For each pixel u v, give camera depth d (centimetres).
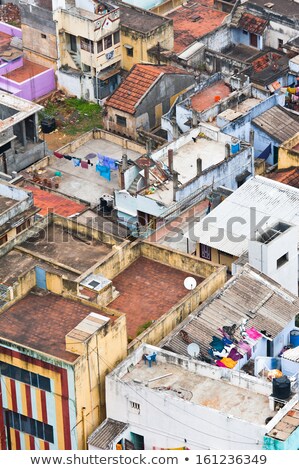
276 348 9212
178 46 13450
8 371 8738
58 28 13038
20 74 13262
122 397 8506
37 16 13100
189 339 8900
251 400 8388
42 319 8900
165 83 12444
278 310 9238
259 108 12038
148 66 12550
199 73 12888
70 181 11706
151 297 9356
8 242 9581
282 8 13650
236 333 8994
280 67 12825
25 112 11962
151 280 9494
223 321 9056
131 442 8581
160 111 12531
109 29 12988
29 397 8744
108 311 8894
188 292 9381
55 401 8638
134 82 12444
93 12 13050
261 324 9106
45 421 8769
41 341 8706
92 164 11856
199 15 14000
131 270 9588
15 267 9388
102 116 12800
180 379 8575
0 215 10231
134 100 12306
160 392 8344
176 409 8306
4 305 8975
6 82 13125
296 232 9788
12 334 8775
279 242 9619
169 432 8419
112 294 9319
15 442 8975
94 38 12875
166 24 13150
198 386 8519
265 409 8319
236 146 11306
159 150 11306
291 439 8012
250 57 13438
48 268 9200
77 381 8494
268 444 8019
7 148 11838
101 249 9769
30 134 12138
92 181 11706
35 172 11781
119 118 12400
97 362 8606
